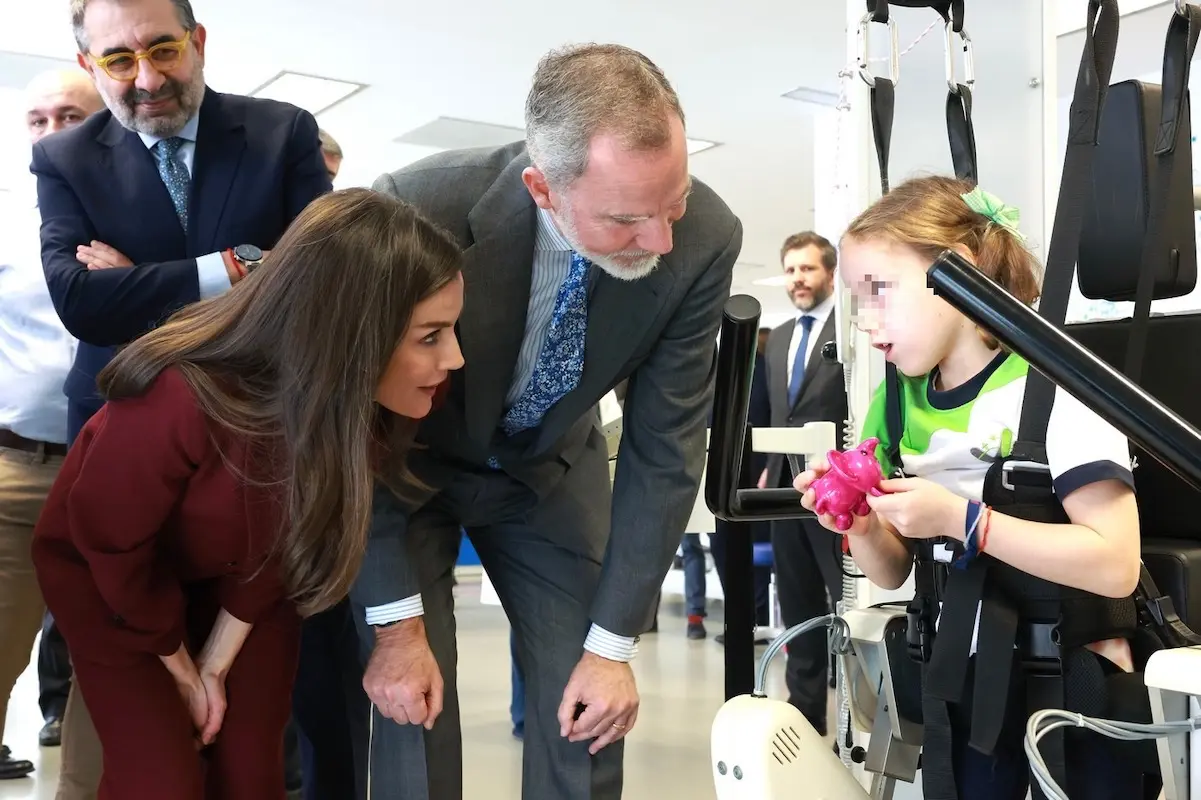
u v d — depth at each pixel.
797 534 3.07
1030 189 1.92
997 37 1.95
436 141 6.55
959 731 1.14
